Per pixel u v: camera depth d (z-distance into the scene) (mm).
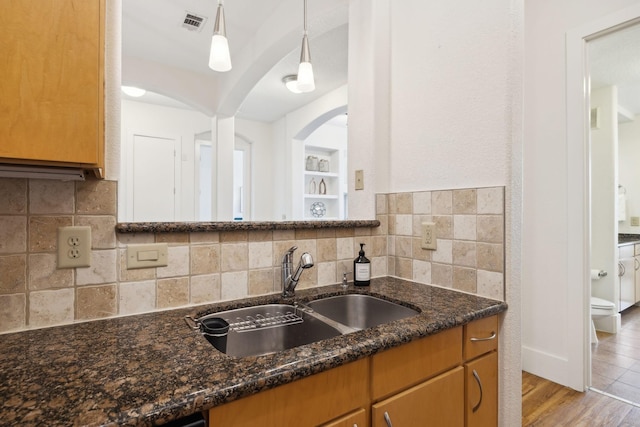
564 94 2088
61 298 932
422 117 1541
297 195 4828
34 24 683
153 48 3047
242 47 2994
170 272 1093
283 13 2330
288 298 1265
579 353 2014
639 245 3889
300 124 4602
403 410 920
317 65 3262
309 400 745
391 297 1295
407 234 1600
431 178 1496
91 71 746
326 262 1468
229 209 3898
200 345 807
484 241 1295
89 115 740
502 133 1248
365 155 1711
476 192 1324
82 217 956
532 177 2236
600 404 1873
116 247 1006
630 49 2693
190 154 4730
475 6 1337
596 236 3348
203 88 3666
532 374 2217
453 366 1077
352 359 789
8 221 871
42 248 909
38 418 516
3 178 867
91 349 779
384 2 1713
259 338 1127
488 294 1280
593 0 1976
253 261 1259
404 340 898
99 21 759
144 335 870
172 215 4590
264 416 680
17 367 689
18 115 667
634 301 3752
